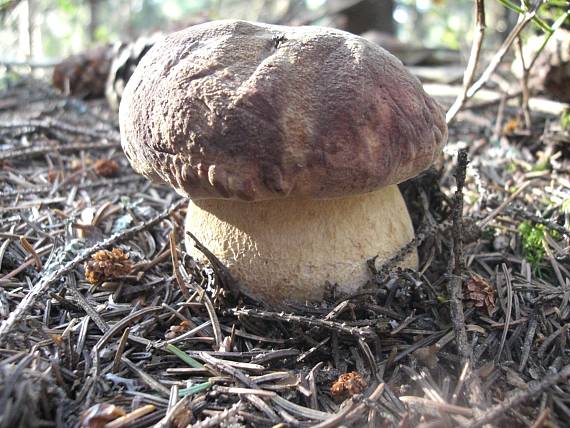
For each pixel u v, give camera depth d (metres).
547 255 0.18
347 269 0.16
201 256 0.17
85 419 0.12
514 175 0.24
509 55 0.43
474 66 0.22
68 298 0.16
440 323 0.15
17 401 0.11
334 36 0.15
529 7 0.21
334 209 0.15
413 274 0.16
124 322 0.15
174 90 0.14
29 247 0.17
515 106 0.32
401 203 0.17
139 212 0.22
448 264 0.16
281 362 0.14
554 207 0.21
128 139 0.15
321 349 0.14
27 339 0.14
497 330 0.15
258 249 0.15
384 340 0.15
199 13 0.43
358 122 0.13
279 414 0.12
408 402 0.12
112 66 0.37
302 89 0.14
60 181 0.25
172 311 0.16
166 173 0.14
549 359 0.14
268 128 0.13
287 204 0.15
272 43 0.15
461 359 0.13
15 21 0.60
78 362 0.14
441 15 0.85
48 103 0.37
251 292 0.16
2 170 0.26
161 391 0.13
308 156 0.13
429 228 0.17
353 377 0.13
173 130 0.14
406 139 0.14
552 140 0.25
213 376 0.14
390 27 0.73
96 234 0.20
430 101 0.15
